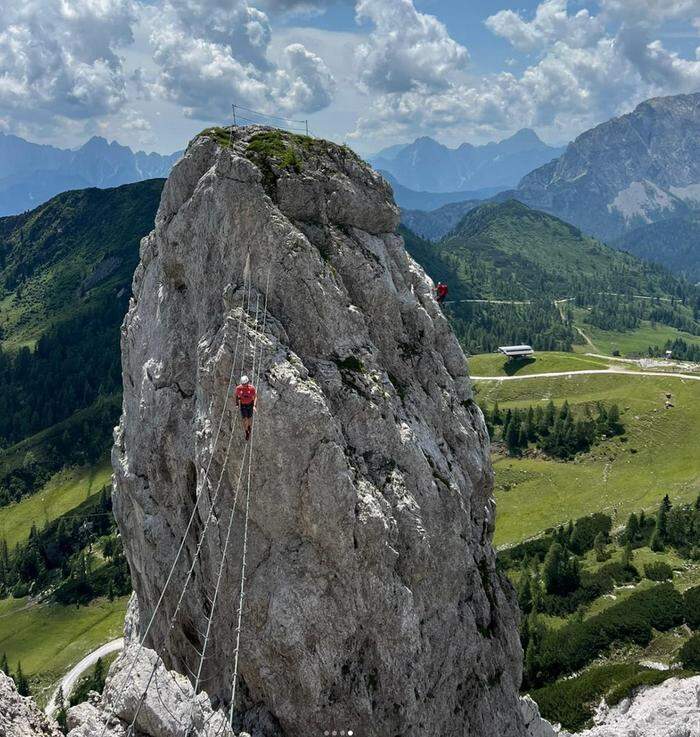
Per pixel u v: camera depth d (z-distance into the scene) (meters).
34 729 25.86
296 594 30.55
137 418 41.94
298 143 41.44
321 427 31.53
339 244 38.94
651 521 145.38
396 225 44.22
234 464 31.94
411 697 31.38
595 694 77.06
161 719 25.81
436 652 34.41
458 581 36.59
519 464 197.88
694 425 194.25
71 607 175.00
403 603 31.64
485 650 38.22
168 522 38.66
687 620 96.06
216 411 32.84
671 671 73.94
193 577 35.25
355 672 30.77
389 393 35.88
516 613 43.66
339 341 35.97
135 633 45.06
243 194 36.59
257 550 32.00
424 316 42.03
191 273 39.53
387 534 31.44
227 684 32.34
